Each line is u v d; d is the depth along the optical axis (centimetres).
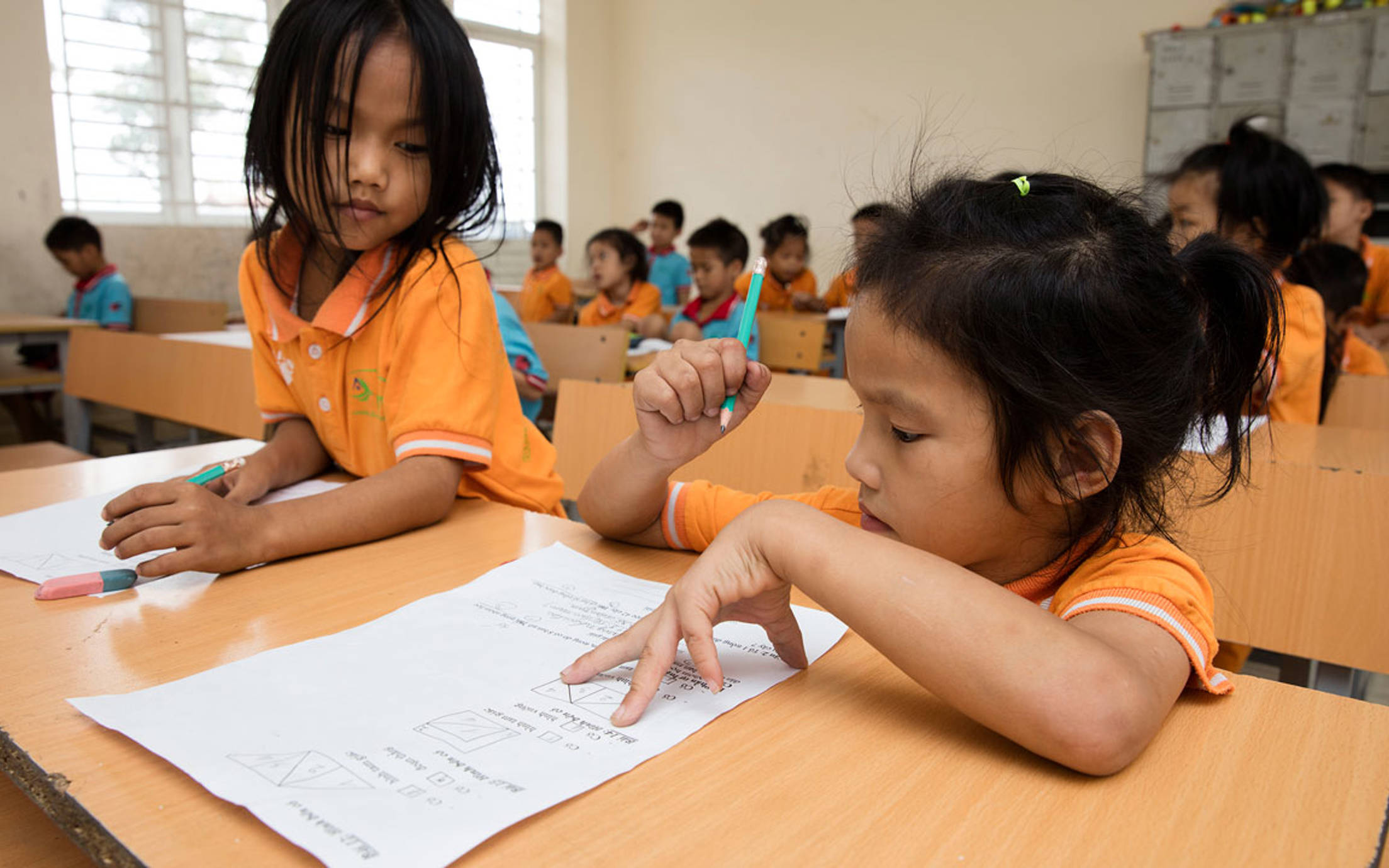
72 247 421
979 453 55
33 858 57
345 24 89
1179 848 40
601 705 52
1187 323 59
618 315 479
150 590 71
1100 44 557
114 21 475
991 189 59
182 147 505
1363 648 98
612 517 81
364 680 54
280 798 41
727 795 44
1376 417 170
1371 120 477
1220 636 106
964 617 48
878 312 56
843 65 645
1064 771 47
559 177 728
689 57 709
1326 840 41
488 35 682
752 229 700
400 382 101
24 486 102
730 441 133
